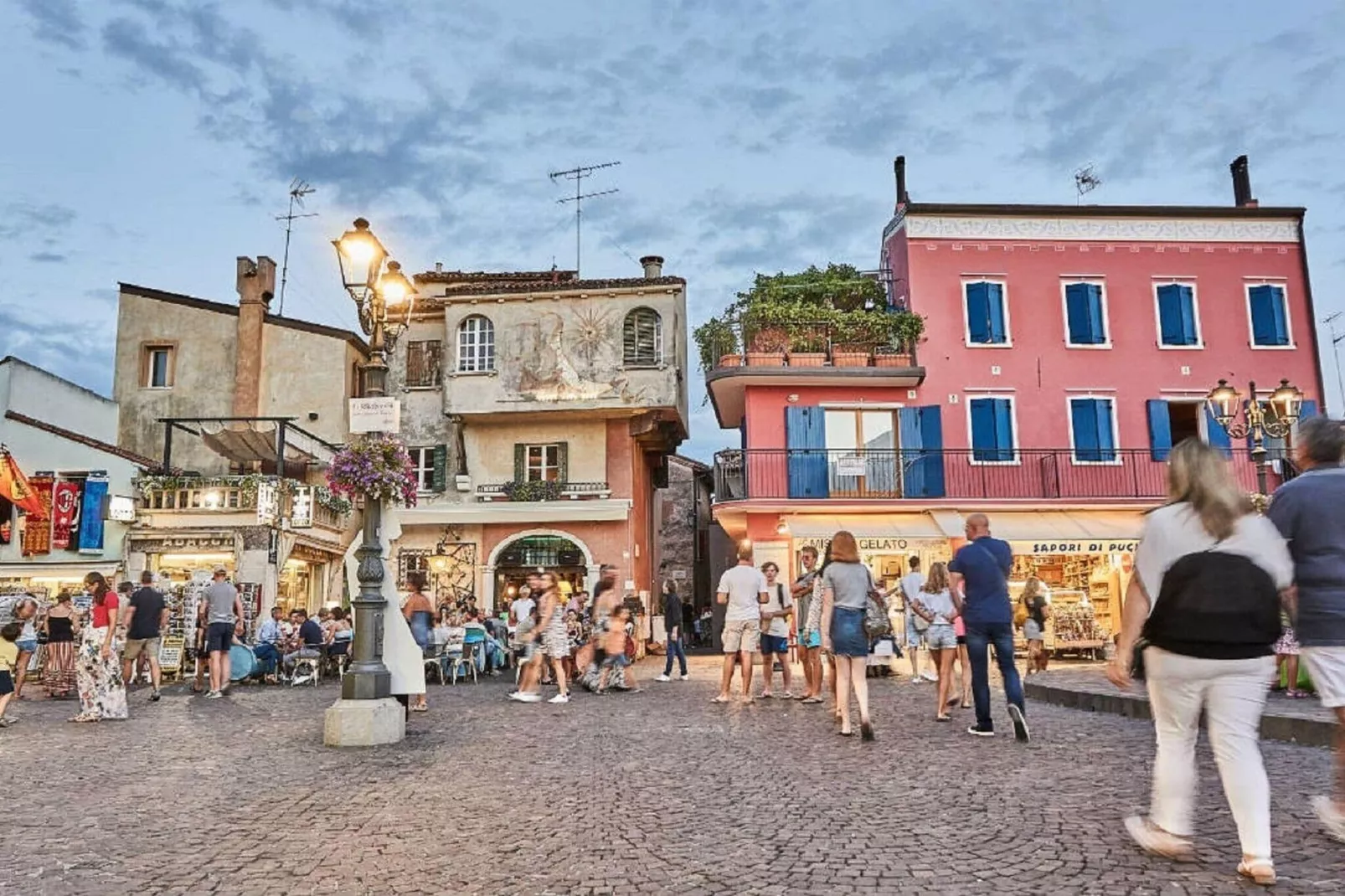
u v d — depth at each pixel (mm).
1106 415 24281
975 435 24031
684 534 42031
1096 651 20859
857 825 5457
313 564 24578
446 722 10828
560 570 26875
